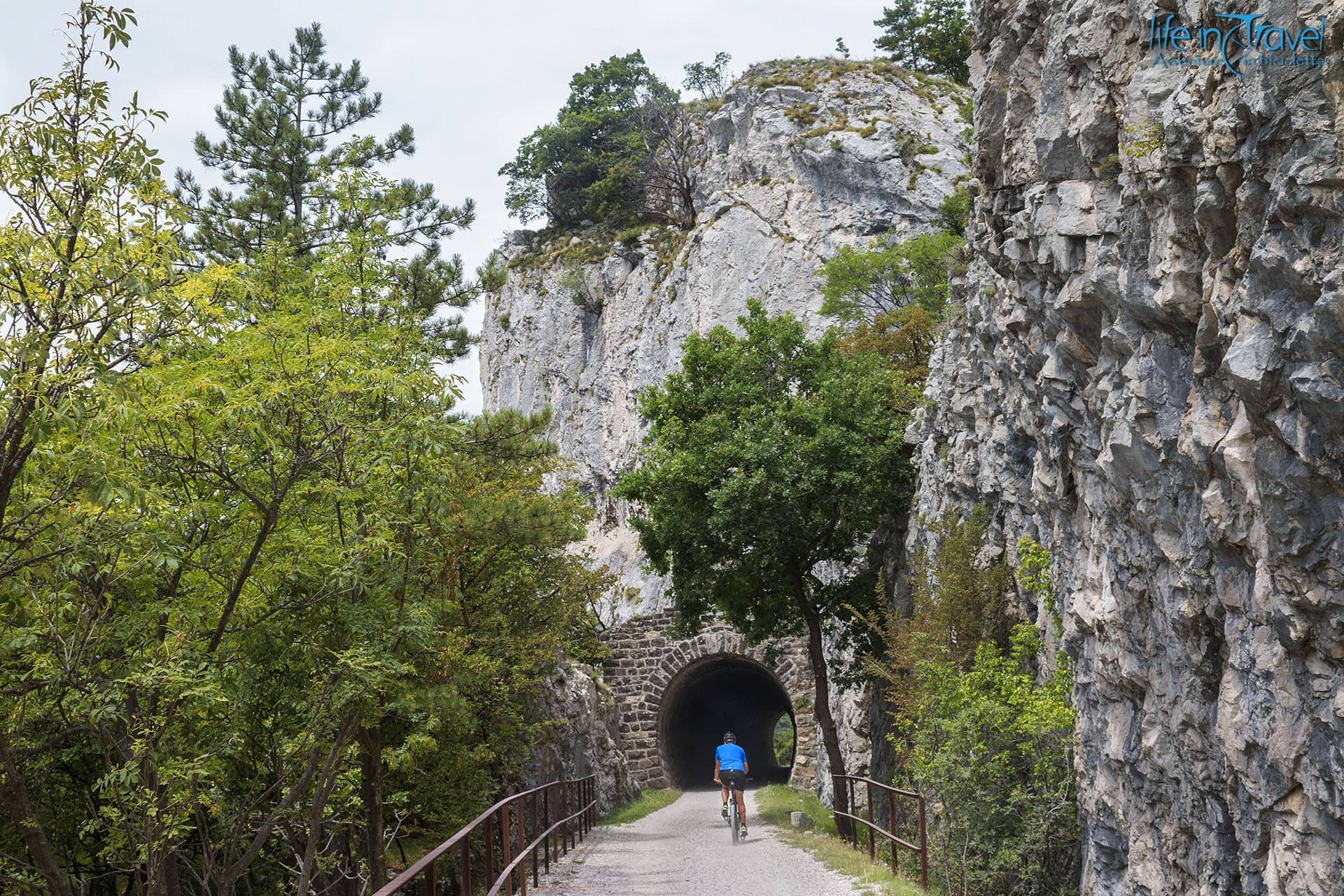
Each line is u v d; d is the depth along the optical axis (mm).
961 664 13938
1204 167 7012
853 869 12758
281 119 22828
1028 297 10664
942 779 12180
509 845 10336
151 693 9336
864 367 21516
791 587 21375
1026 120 10516
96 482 7844
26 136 8141
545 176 66562
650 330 52562
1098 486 10164
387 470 11414
